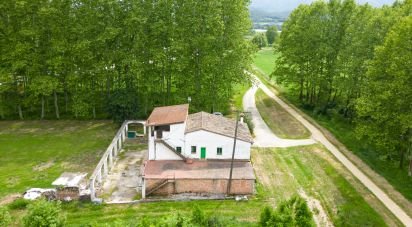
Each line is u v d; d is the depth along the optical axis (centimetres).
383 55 4647
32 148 5581
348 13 6619
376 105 4581
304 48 7125
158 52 6088
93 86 6806
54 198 4109
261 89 9450
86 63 6438
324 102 7712
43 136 6041
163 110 5181
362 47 5709
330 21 6762
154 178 4197
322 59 6988
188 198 4194
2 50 6316
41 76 6353
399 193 4338
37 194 4144
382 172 4838
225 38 6225
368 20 6059
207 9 5959
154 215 3862
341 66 6272
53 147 5619
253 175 4328
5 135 6062
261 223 3069
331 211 3994
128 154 5394
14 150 5512
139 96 6725
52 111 7112
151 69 6412
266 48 19612
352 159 5253
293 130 6431
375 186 4491
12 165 5041
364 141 5797
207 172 4384
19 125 6519
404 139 4622
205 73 6419
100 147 5628
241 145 4684
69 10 6334
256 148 5625
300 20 7275
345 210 3969
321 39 6850
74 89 6762
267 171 4897
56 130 6306
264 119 7012
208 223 3428
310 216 3094
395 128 4544
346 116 6894
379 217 3838
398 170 4862
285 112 7462
